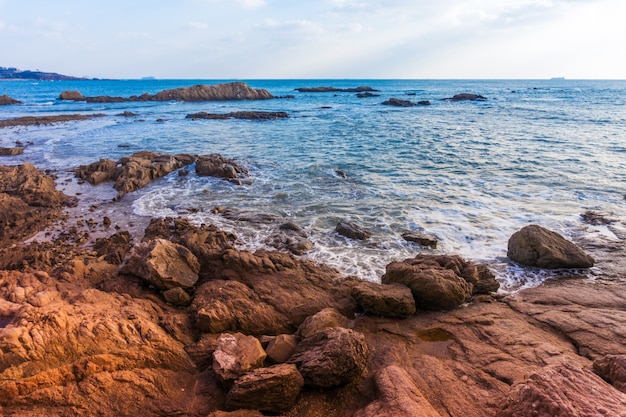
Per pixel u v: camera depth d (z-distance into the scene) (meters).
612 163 21.36
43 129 37.53
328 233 12.80
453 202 15.64
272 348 7.01
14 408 5.40
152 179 19.66
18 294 7.75
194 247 10.36
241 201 16.17
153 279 8.93
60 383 5.78
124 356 6.38
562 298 8.91
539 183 18.05
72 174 20.73
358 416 5.61
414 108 61.56
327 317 7.80
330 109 61.69
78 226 13.62
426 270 9.20
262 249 11.00
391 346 7.56
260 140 31.09
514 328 7.84
